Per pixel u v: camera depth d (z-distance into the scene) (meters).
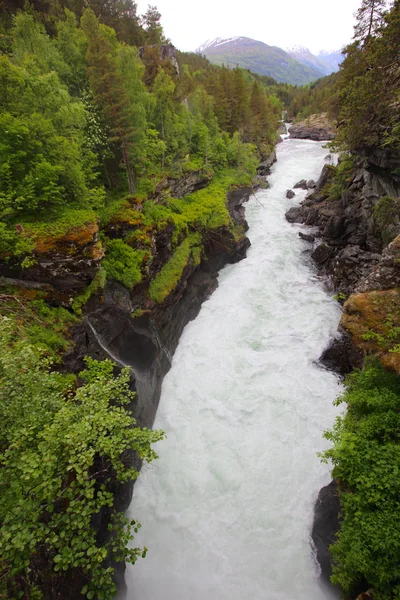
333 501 12.08
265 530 13.28
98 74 19.64
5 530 5.93
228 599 11.74
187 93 52.88
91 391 8.38
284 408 17.80
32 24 23.58
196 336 23.91
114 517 7.73
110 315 16.33
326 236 31.91
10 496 6.55
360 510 9.84
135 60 31.34
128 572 12.66
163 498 14.81
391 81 23.34
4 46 23.59
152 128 30.44
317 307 25.00
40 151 14.95
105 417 7.73
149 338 18.80
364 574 8.78
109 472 12.03
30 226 14.15
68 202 16.39
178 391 19.73
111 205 19.70
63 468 7.35
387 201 24.23
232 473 15.26
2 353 7.75
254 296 27.00
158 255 21.72
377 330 14.30
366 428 11.54
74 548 6.44
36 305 13.21
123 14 49.78
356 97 25.67
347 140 29.80
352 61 31.86
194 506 14.38
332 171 39.75
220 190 34.72
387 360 13.05
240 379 19.91
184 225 25.97
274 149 63.84
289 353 21.33
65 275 14.17
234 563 12.59
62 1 39.06
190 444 16.75
